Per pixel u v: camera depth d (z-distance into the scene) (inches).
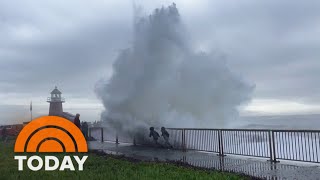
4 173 419.8
